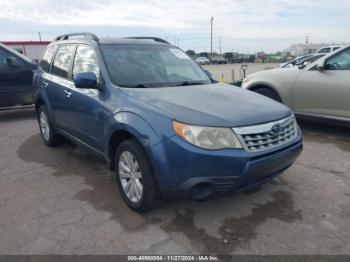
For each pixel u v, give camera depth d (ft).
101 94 11.34
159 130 8.87
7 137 19.47
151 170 9.39
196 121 8.60
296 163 14.25
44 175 13.46
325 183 12.24
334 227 9.39
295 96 18.66
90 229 9.45
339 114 17.03
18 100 24.75
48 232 9.32
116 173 10.92
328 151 15.78
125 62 12.16
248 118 9.00
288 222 9.68
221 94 10.85
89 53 12.75
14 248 8.63
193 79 12.98
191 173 8.47
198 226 9.53
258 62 197.47
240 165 8.46
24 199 11.33
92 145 12.54
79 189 12.09
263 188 11.85
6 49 24.22
